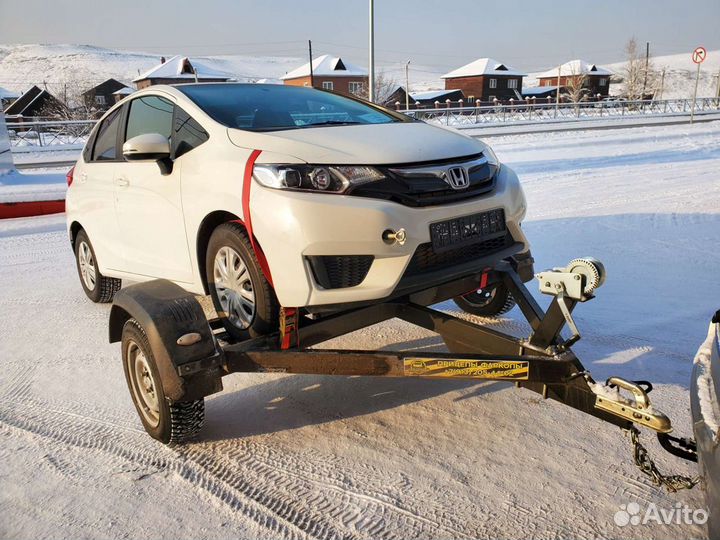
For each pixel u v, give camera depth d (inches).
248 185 127.6
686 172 467.5
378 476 112.9
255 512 104.2
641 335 171.5
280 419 135.6
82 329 199.3
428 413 135.1
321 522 101.0
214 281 146.0
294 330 126.1
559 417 130.9
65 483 114.3
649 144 702.5
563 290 103.7
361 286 122.7
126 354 131.2
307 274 121.0
